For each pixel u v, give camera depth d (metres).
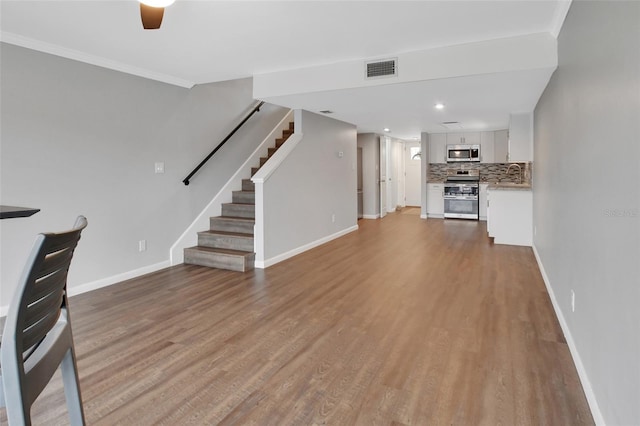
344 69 3.88
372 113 5.68
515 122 5.72
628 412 1.30
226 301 3.39
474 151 8.73
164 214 4.50
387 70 3.68
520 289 3.65
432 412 1.81
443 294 3.54
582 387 1.98
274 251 4.79
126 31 2.94
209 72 4.16
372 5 2.54
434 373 2.15
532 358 2.31
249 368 2.24
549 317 2.95
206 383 2.08
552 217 3.36
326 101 4.66
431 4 2.54
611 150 1.52
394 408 1.84
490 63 3.30
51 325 1.07
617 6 1.44
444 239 6.38
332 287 3.78
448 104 4.90
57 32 2.96
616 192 1.45
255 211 4.59
